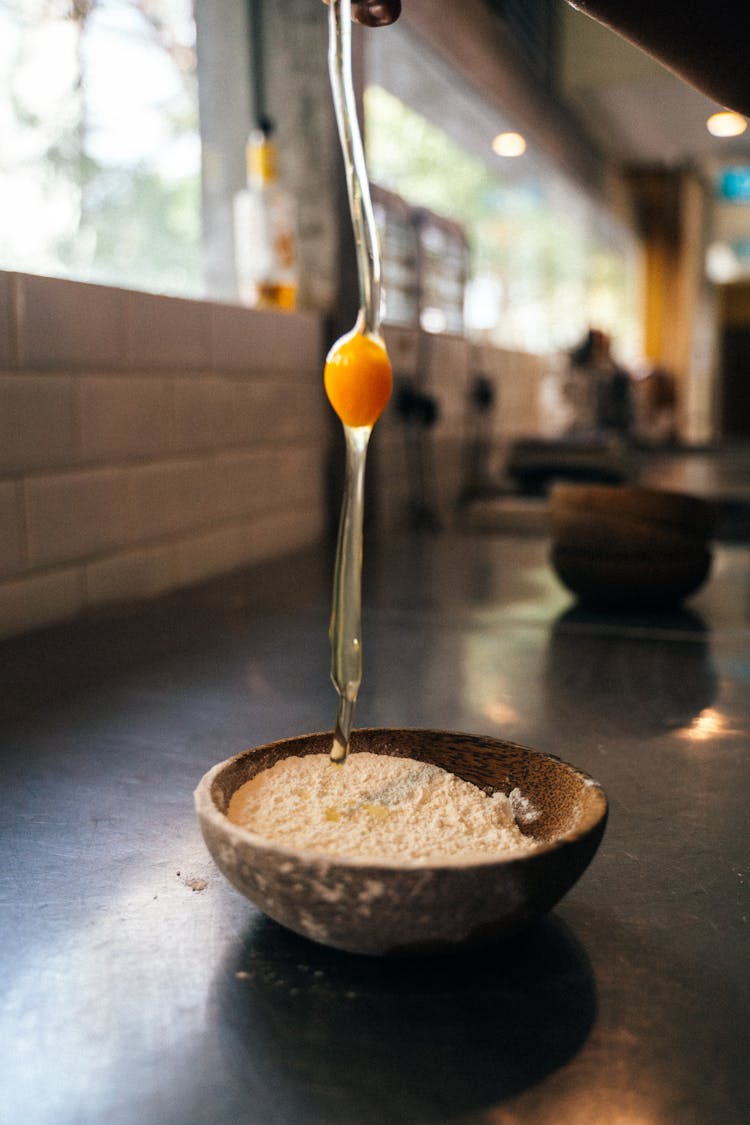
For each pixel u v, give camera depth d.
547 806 0.40
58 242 1.09
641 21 0.39
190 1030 0.33
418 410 1.66
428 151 2.75
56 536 0.92
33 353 0.87
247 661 0.82
